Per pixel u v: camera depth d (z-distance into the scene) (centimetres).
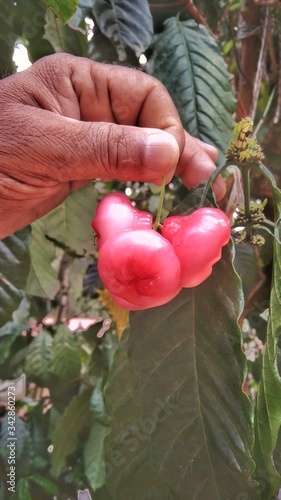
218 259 15
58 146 17
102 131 17
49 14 22
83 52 23
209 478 17
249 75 25
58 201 22
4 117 18
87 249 27
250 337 26
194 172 20
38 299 35
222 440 17
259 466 20
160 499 21
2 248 23
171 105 20
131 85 20
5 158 17
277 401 17
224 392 17
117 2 22
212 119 22
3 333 34
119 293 15
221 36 26
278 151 24
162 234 16
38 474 34
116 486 21
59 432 32
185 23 23
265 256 24
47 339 35
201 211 16
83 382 34
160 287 14
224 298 16
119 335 29
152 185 27
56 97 19
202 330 17
